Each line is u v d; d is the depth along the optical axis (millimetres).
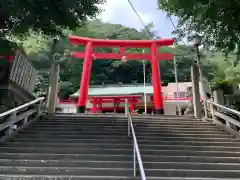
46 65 37062
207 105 11695
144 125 9680
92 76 42188
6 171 5371
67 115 11328
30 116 9984
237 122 8578
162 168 5891
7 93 9352
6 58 9711
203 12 7980
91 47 18547
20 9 7953
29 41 37844
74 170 5426
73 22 8805
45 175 5234
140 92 27438
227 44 9180
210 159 6445
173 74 41156
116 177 5059
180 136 8641
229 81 21547
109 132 8500
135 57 18906
